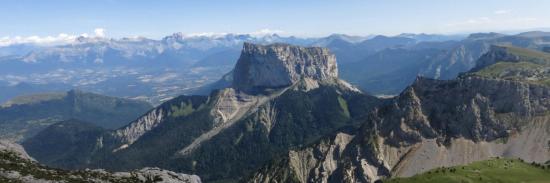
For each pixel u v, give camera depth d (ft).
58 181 408.67
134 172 502.38
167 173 527.40
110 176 465.06
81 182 424.05
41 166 441.27
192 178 547.49
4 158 430.20
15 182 380.78
